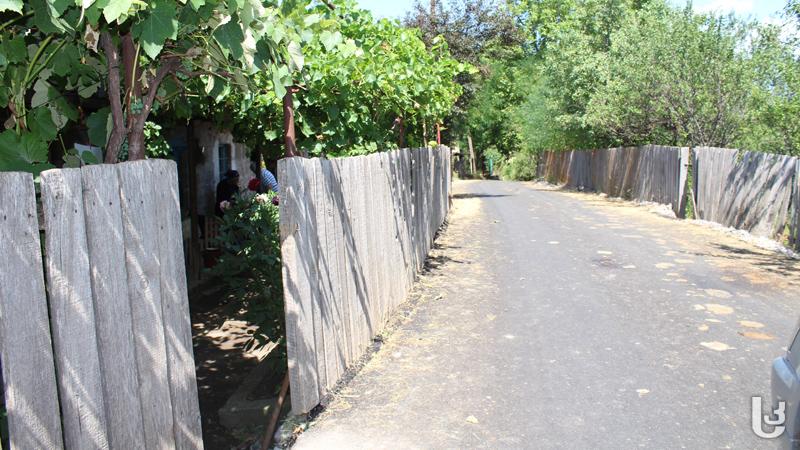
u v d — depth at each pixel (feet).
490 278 30.01
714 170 49.98
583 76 93.45
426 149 35.42
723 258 34.83
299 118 22.91
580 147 108.88
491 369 17.65
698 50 63.26
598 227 48.98
